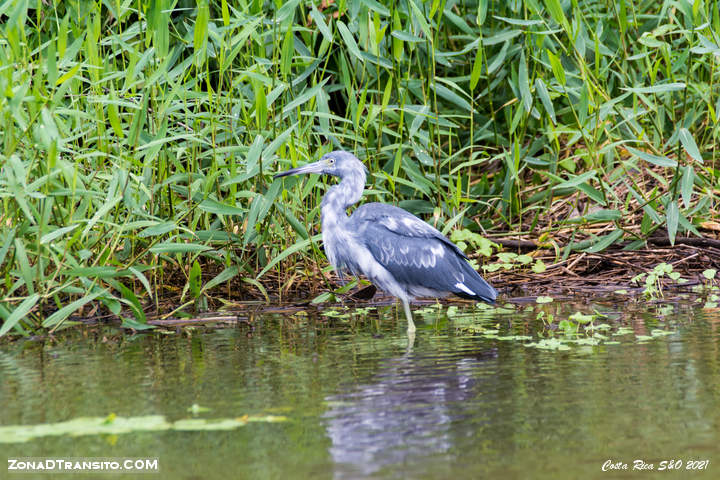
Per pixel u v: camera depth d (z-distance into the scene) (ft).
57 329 37.35
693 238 46.98
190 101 44.93
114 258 39.17
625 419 23.36
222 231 42.16
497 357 30.58
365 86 44.47
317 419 23.88
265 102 37.83
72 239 35.29
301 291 45.50
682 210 47.50
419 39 41.52
